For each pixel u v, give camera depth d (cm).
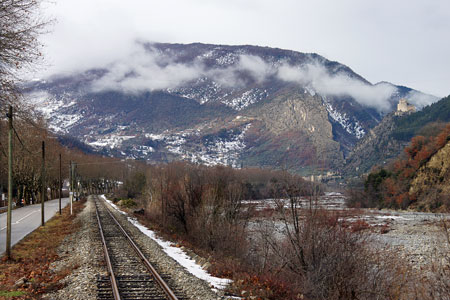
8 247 2064
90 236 2823
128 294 1269
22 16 1827
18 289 1378
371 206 9925
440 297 1611
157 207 4559
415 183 9362
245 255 2547
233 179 3441
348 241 1656
